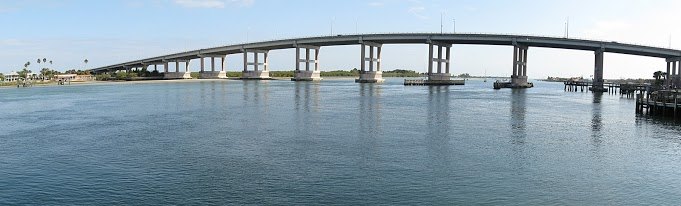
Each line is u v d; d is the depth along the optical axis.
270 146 35.47
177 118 54.00
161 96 97.50
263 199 22.30
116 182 25.14
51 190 23.73
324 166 28.77
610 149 35.03
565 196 23.03
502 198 22.64
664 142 38.31
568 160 31.00
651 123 50.44
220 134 41.44
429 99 88.94
